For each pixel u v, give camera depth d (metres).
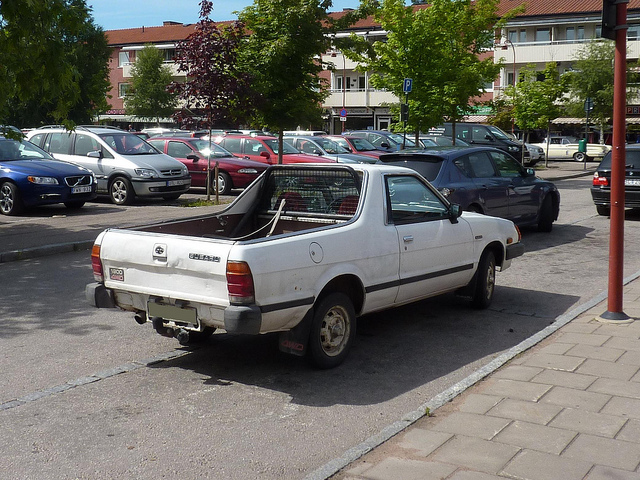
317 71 18.72
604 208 17.47
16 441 4.80
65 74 11.88
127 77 77.06
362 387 5.89
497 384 5.63
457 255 7.68
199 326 5.83
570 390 5.47
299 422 5.14
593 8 58.00
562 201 21.05
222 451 4.66
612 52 51.69
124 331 7.48
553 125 58.69
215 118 18.06
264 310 5.60
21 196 15.87
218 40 18.09
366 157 22.98
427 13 23.70
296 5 17.78
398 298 6.99
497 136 34.72
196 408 5.41
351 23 18.66
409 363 6.52
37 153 17.41
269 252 5.63
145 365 6.42
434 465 4.27
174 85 18.38
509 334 7.46
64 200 16.23
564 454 4.39
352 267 6.34
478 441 4.60
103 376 6.10
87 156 18.86
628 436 4.65
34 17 11.39
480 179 12.32
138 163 18.31
